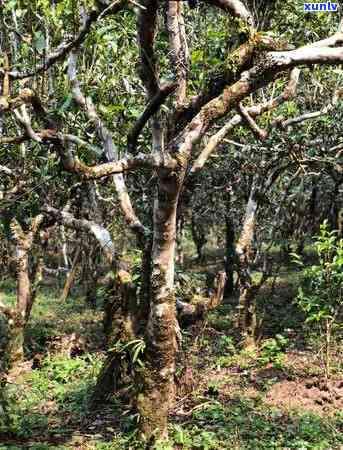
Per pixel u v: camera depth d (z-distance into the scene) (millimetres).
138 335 7266
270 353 9938
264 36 5352
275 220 11844
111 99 8008
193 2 5438
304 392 8445
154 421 6203
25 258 10141
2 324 11836
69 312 14477
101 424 7145
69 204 9648
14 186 7848
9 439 6688
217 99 5328
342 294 9133
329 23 8922
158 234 5844
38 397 8500
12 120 7691
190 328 10062
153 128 5625
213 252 25047
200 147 9820
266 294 15414
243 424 7133
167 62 7352
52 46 6352
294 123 9367
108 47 7438
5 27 5945
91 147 5281
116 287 7594
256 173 10672
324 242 9195
